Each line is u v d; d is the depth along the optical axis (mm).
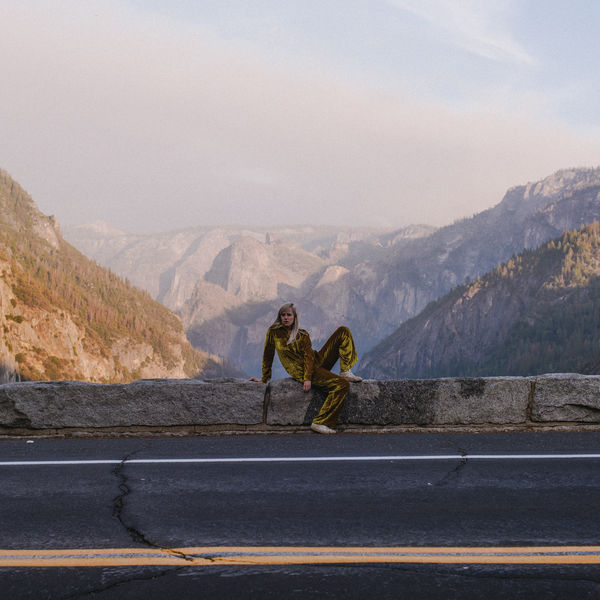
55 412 7527
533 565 3678
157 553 3887
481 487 5289
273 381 7809
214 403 7633
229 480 5566
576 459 6195
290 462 6191
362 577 3527
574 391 7621
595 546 3953
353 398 7672
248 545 4012
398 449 6699
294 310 7723
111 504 4906
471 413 7625
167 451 6723
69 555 3867
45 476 5766
